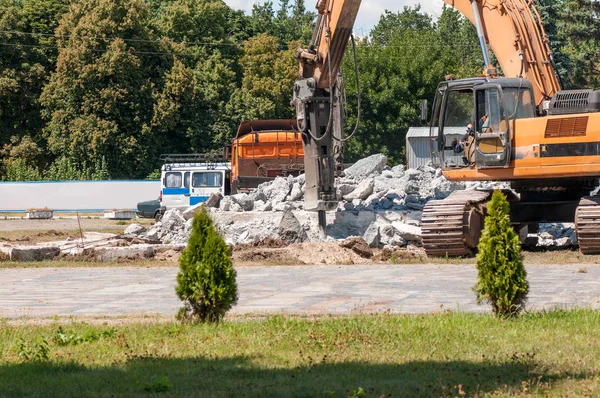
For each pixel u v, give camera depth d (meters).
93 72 100.31
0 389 11.45
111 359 13.57
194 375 12.15
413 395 10.64
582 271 24.78
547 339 14.01
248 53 115.12
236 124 108.31
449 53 114.00
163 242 41.44
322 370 12.29
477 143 30.75
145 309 19.61
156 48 107.00
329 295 21.08
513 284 15.98
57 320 18.12
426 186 43.19
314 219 38.78
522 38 31.50
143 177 103.06
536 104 31.39
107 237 43.09
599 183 32.62
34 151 103.00
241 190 53.91
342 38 35.25
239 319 17.12
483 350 13.37
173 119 103.62
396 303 19.28
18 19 109.50
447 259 30.31
